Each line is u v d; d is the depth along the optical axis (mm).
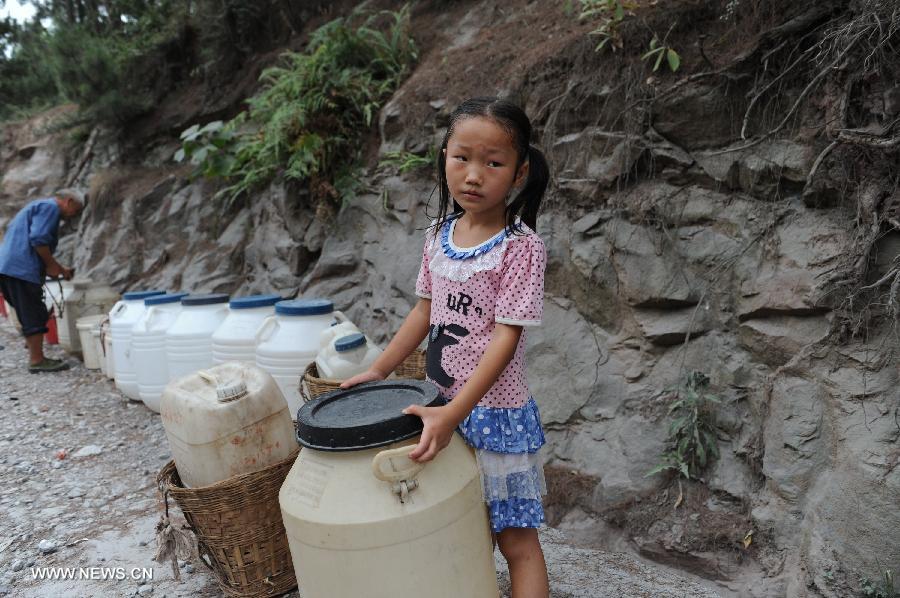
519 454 1765
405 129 4125
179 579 2373
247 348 3521
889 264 2164
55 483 3404
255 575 2260
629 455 2676
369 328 4207
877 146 2100
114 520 2980
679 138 2707
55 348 6652
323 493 1583
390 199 4176
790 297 2361
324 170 4668
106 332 5043
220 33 6934
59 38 7934
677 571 2383
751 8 2521
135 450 3811
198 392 2303
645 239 2793
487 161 1667
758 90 2467
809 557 2107
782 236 2445
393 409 1679
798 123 2396
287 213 5047
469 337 1775
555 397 3016
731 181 2590
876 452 2039
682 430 2572
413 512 1537
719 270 2607
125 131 8102
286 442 2334
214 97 7137
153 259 6848
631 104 2783
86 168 9211
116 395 4887
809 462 2244
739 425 2508
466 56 4117
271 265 5215
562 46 3148
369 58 4758
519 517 1764
